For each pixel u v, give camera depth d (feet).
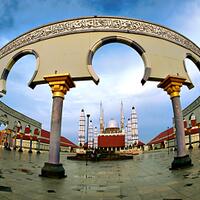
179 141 36.91
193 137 102.83
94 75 35.40
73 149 179.22
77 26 38.24
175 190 21.90
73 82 36.40
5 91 41.22
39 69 37.50
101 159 80.59
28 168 39.58
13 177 27.86
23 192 20.83
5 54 42.91
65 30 38.37
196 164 37.19
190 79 41.04
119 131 194.08
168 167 40.60
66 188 24.66
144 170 40.86
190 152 70.13
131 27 38.75
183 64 41.32
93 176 35.45
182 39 43.52
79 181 29.96
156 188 23.66
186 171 32.09
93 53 37.19
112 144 179.32
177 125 37.42
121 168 47.93
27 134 131.23
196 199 18.31
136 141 179.22
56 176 31.48
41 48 38.68
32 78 37.27
